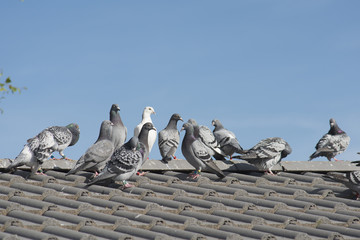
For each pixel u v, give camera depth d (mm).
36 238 8125
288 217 9727
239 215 9758
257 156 13211
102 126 12680
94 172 12961
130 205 10227
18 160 11789
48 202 10125
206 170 13047
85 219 8922
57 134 12570
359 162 14570
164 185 12023
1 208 9617
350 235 9305
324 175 13609
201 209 10164
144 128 12695
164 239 8258
